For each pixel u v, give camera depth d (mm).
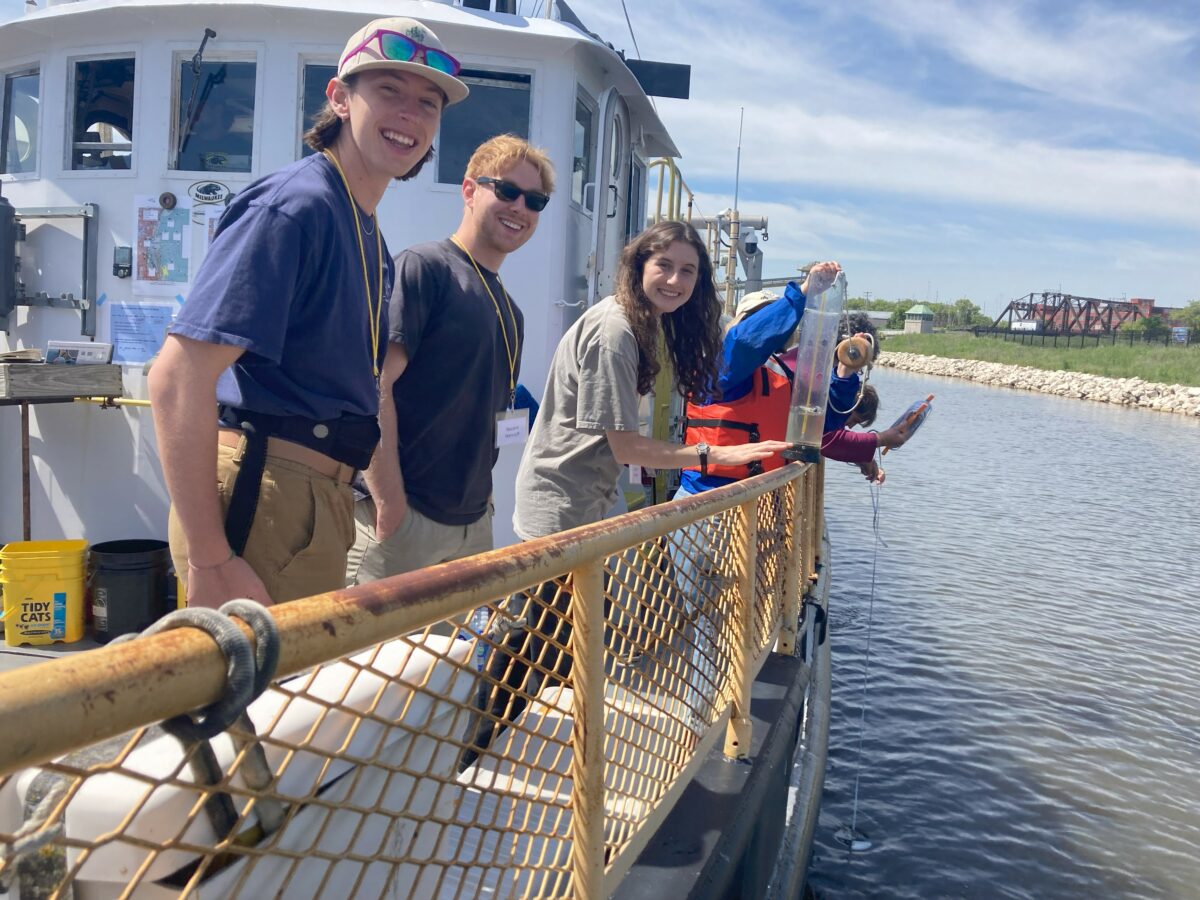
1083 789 5926
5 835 771
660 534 1881
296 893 1307
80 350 4039
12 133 4863
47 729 698
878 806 5621
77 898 1097
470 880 1806
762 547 3223
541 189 2807
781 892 3086
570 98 4668
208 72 4457
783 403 4305
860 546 11797
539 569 1366
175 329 1729
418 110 2135
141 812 1073
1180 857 5250
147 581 3695
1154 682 7656
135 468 4387
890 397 37344
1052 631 8781
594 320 2863
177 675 803
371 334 2199
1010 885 4941
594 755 1643
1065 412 33438
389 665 1531
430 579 1141
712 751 2885
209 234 4449
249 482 1949
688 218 8164
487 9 5059
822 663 5785
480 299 2713
